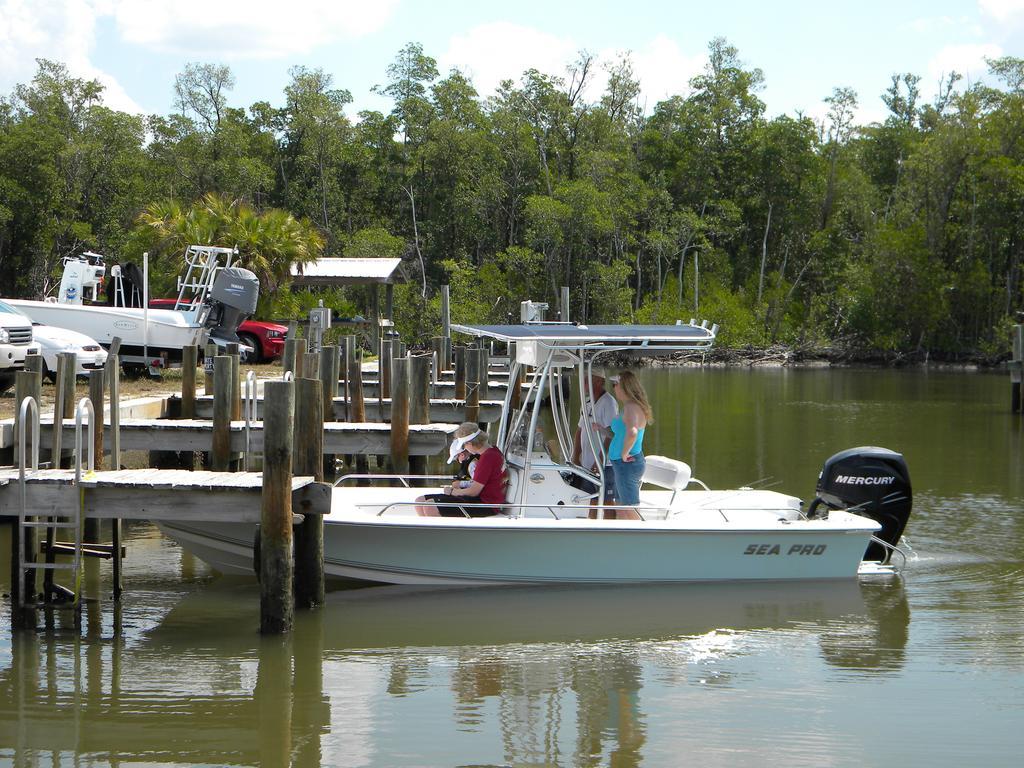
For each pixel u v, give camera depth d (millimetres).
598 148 73188
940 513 13867
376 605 9469
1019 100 64438
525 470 10016
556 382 10344
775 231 75938
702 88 77625
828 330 68000
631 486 9859
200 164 65812
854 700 7398
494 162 71188
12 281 62531
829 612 9414
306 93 70125
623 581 9914
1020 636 8781
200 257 31047
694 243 72500
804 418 27406
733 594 9875
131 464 15555
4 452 12266
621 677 7828
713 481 16562
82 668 7910
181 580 10438
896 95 85750
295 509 8750
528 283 64750
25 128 60188
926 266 62031
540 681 7730
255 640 8555
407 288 62219
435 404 17562
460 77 75750
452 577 9828
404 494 10969
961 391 38562
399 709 7188
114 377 10336
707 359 62375
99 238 60844
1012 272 65812
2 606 9406
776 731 6840
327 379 15891
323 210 69438
